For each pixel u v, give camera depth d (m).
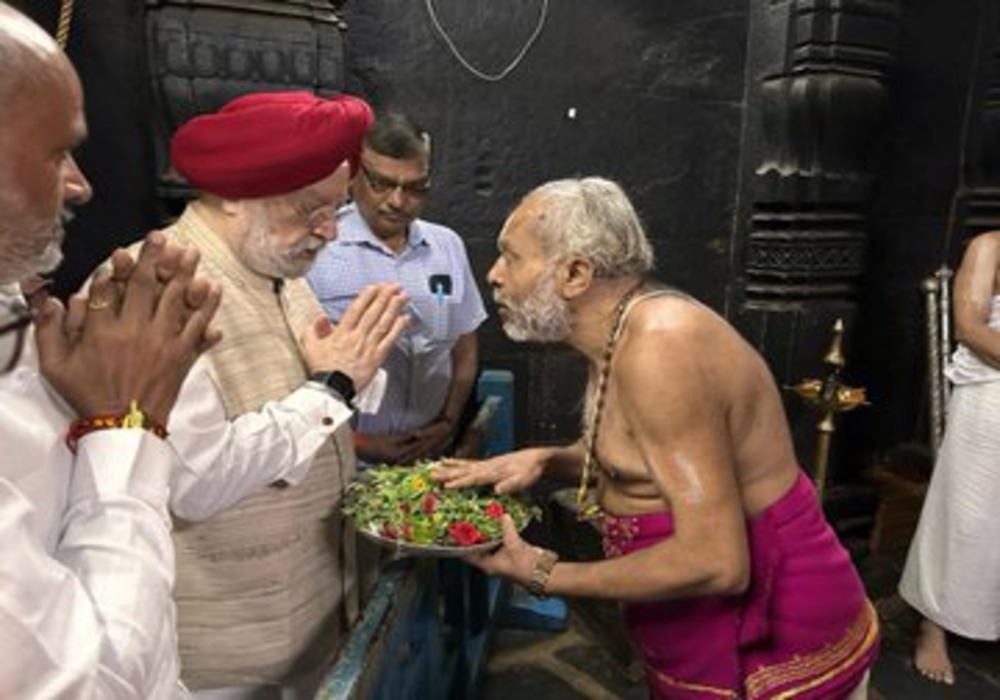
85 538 0.61
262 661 1.19
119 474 0.63
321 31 2.34
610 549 1.29
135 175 2.28
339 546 1.33
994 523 2.27
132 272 0.65
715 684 1.24
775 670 1.24
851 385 3.19
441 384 2.14
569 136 2.97
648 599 1.11
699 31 3.01
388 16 2.71
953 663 2.50
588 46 2.92
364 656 0.99
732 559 1.07
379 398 1.42
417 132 1.89
